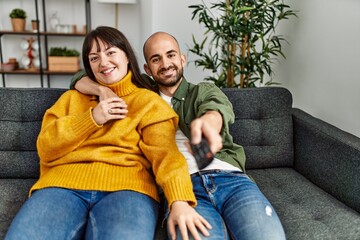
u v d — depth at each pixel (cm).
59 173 125
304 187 156
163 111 135
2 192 148
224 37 216
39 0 379
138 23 385
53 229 105
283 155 177
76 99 144
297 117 179
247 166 175
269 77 264
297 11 228
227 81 232
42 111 164
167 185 116
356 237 119
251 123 176
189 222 107
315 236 119
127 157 131
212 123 109
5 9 379
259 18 205
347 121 192
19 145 162
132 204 113
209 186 125
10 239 100
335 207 138
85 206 119
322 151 157
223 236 109
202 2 281
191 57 299
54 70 367
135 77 146
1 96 163
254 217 110
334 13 197
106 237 103
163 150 126
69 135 127
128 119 134
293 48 235
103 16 387
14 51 391
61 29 367
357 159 136
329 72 203
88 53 139
